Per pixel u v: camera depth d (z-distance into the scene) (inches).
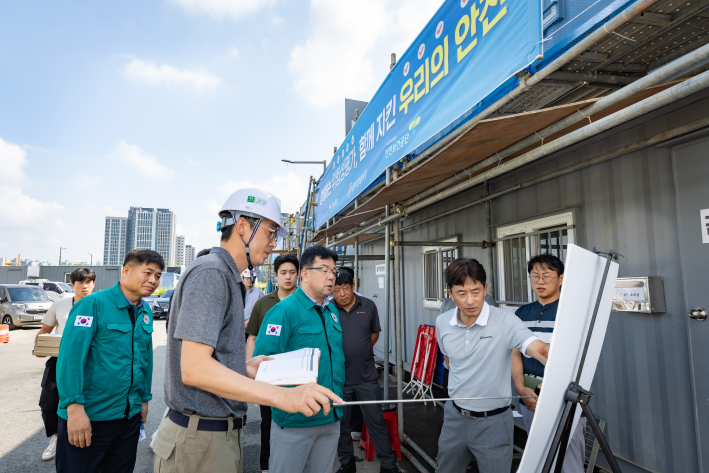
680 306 101.1
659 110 105.5
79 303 90.6
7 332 415.2
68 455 85.4
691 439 97.7
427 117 120.0
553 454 49.6
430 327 218.1
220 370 49.6
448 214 217.3
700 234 95.9
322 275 97.9
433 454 145.9
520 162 92.0
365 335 134.6
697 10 77.1
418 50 128.1
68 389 83.4
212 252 60.9
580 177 132.4
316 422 88.7
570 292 46.1
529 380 101.3
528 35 76.4
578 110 75.6
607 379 119.9
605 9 86.6
